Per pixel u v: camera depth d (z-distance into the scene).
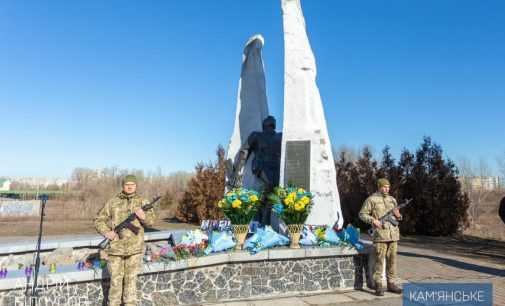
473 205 27.38
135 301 5.41
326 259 7.23
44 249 8.52
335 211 8.98
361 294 6.93
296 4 9.83
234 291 6.72
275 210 7.56
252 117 11.71
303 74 9.56
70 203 32.47
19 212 29.50
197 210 24.27
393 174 18.81
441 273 8.73
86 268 6.23
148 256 6.53
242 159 10.37
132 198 5.65
